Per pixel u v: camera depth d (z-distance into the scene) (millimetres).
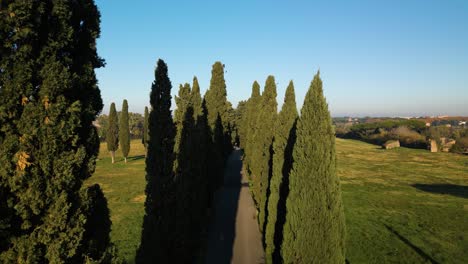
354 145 91750
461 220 23531
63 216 5113
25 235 5023
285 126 14227
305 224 8570
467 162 58375
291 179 9297
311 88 8930
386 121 106750
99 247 6152
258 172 20531
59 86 5082
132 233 19094
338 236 8188
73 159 5266
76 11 5688
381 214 25000
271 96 19609
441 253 17562
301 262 8594
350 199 30109
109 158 59094
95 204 6270
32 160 4984
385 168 51969
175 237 12141
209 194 22922
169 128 11516
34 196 4922
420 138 82938
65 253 5188
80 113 5465
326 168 8375
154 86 11312
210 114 28844
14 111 4922
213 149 25188
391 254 17359
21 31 4777
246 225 20438
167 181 11422
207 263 15094
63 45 5301
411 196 31766
